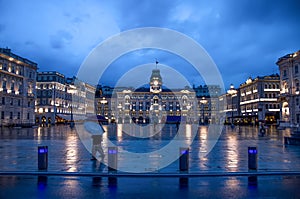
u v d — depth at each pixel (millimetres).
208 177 10367
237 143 23031
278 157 14828
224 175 10578
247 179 10070
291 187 8984
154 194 8242
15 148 19172
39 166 11242
